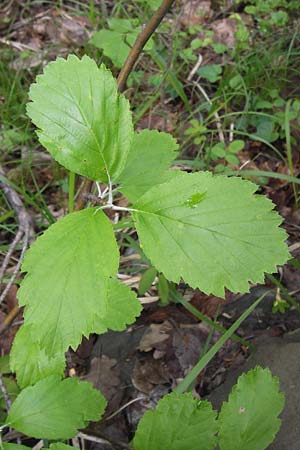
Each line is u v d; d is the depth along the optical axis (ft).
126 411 1.52
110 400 1.55
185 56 2.48
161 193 0.80
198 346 1.63
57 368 1.09
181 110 2.43
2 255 1.97
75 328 0.76
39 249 0.80
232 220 0.77
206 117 2.38
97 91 0.86
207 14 2.88
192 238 0.77
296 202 1.96
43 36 2.84
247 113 2.13
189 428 0.93
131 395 1.55
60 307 0.77
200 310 1.72
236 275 0.76
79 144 0.85
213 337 1.64
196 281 0.76
